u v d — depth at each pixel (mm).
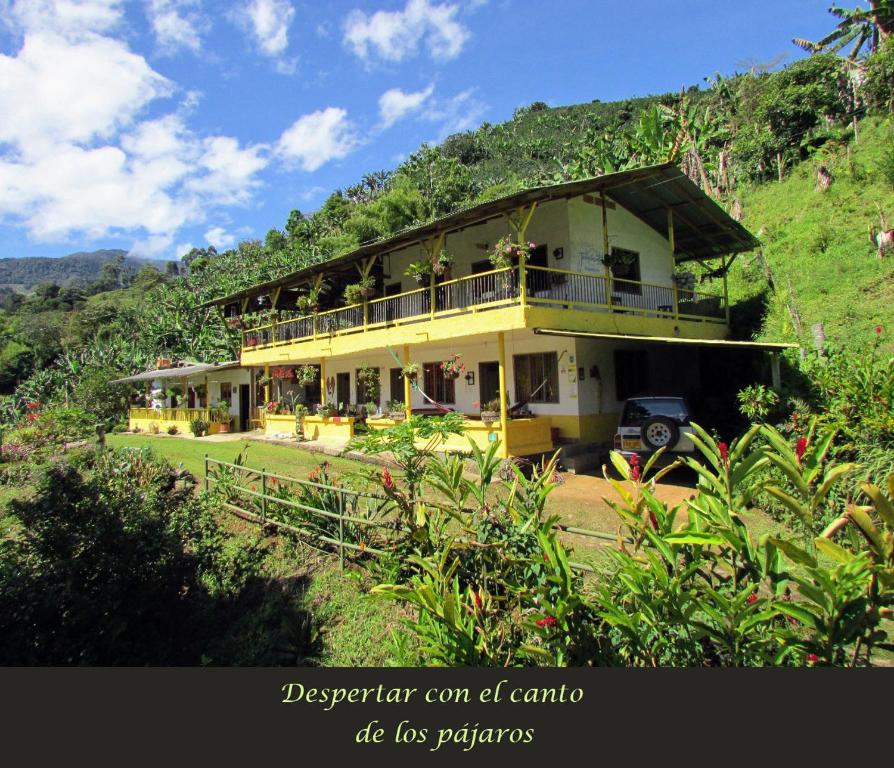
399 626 5363
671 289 16812
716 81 43594
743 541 2779
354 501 7305
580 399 14156
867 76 27906
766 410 10820
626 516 3096
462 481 4531
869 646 2277
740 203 27500
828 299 16047
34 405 35094
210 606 6188
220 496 9789
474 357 16875
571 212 14789
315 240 69125
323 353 19188
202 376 31328
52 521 4832
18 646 4098
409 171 79812
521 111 144375
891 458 6727
